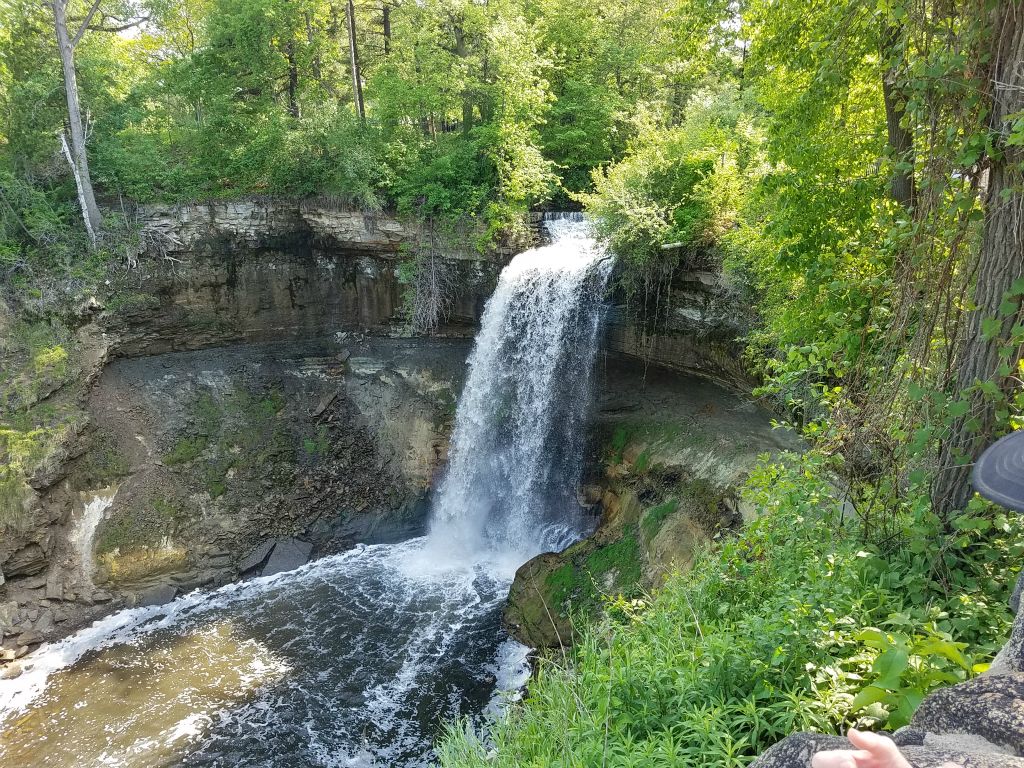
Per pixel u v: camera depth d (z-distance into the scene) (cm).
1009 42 497
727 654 507
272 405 2288
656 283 1830
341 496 2220
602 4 2812
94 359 2052
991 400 508
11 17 2244
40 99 2205
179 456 2089
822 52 880
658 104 2567
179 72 2512
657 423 1784
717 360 1761
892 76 657
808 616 503
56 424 1856
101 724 1366
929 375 597
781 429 1462
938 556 518
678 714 500
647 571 1409
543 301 1992
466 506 2197
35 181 2238
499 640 1555
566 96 2647
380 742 1290
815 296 1003
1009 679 257
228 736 1320
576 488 1956
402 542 2175
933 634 381
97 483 1933
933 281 591
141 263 2189
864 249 830
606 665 639
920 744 266
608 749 494
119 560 1864
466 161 2308
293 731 1327
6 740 1327
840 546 586
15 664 1559
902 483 605
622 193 1811
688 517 1411
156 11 2756
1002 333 514
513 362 2091
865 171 984
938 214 580
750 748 458
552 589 1556
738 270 1535
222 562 1966
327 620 1708
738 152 1688
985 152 529
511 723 678
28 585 1717
